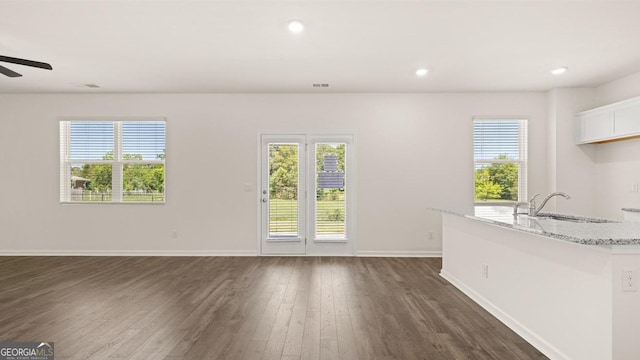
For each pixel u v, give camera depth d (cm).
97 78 506
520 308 290
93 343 271
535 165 581
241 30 345
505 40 369
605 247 205
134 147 600
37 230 593
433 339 279
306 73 482
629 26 335
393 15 314
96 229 592
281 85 543
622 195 504
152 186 601
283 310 341
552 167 564
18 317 322
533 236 273
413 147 587
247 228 592
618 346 202
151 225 592
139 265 523
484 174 591
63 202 591
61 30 344
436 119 586
